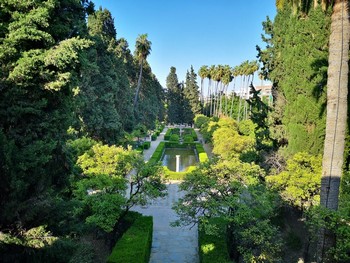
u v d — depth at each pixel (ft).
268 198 29.35
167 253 32.50
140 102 128.88
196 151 110.01
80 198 32.40
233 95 164.76
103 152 39.37
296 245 33.04
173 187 58.49
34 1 22.34
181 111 211.82
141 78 134.51
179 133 173.99
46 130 23.66
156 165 36.45
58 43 23.91
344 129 21.83
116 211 31.50
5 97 21.08
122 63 90.79
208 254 27.58
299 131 34.47
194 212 29.94
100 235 35.01
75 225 24.31
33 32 21.88
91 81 67.72
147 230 32.40
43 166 22.50
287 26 37.50
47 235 20.30
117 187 33.50
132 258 26.02
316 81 33.24
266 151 41.88
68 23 26.43
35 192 19.88
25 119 22.47
